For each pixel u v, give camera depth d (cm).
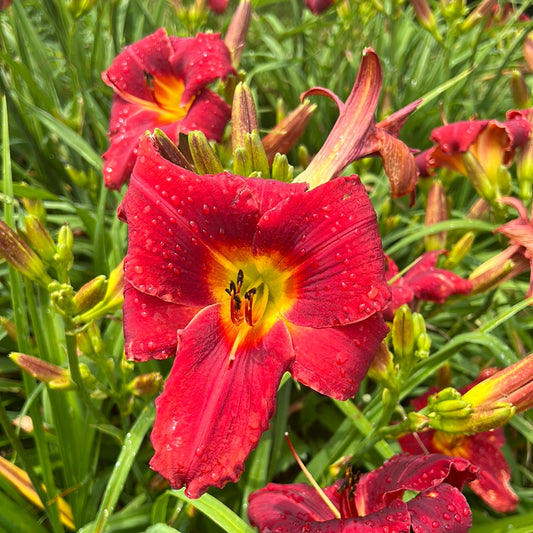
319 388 24
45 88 59
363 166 47
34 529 33
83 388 30
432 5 76
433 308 43
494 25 65
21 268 29
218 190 24
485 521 36
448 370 37
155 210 24
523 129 39
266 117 71
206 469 23
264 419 23
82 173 48
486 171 41
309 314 25
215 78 38
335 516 27
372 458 38
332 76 66
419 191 56
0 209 46
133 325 25
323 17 73
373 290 23
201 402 24
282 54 65
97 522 29
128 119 41
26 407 33
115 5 56
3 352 45
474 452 34
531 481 42
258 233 25
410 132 60
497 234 41
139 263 24
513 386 27
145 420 33
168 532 28
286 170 28
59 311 27
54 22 54
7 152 34
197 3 53
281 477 42
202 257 25
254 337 26
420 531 24
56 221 49
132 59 41
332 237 24
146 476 39
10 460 40
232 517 29
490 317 48
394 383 30
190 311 26
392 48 66
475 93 65
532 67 50
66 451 35
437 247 43
